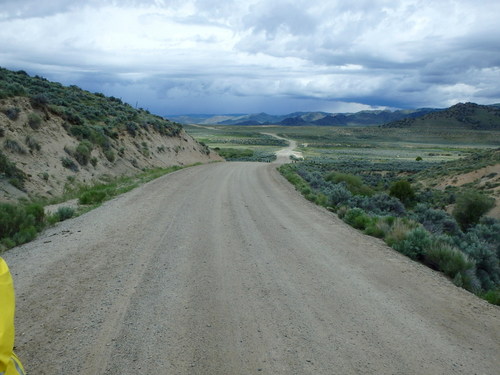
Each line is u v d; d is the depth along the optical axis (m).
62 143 23.52
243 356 4.14
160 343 4.36
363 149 171.75
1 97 21.91
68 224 11.08
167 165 39.97
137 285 6.24
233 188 22.00
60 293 5.78
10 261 7.41
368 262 8.22
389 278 7.18
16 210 9.88
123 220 11.65
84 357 3.99
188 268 7.29
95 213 12.73
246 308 5.49
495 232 16.12
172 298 5.75
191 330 4.71
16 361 2.14
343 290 6.40
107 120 36.56
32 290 5.88
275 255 8.50
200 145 66.44
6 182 16.36
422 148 189.00
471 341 4.72
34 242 9.02
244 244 9.38
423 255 8.93
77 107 35.22
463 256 8.02
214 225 11.48
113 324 4.79
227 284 6.49
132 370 3.79
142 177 26.98
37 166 19.61
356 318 5.27
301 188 22.69
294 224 12.31
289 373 3.85
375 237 11.03
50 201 16.28
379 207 19.98
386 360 4.16
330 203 17.88
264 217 13.33
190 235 10.05
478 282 7.64
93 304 5.39
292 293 6.18
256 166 47.56
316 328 4.91
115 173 27.12
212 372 3.82
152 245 8.85
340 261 8.22
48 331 4.55
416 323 5.19
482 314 5.64
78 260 7.52
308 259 8.27
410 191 34.69
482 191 39.81
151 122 47.03
